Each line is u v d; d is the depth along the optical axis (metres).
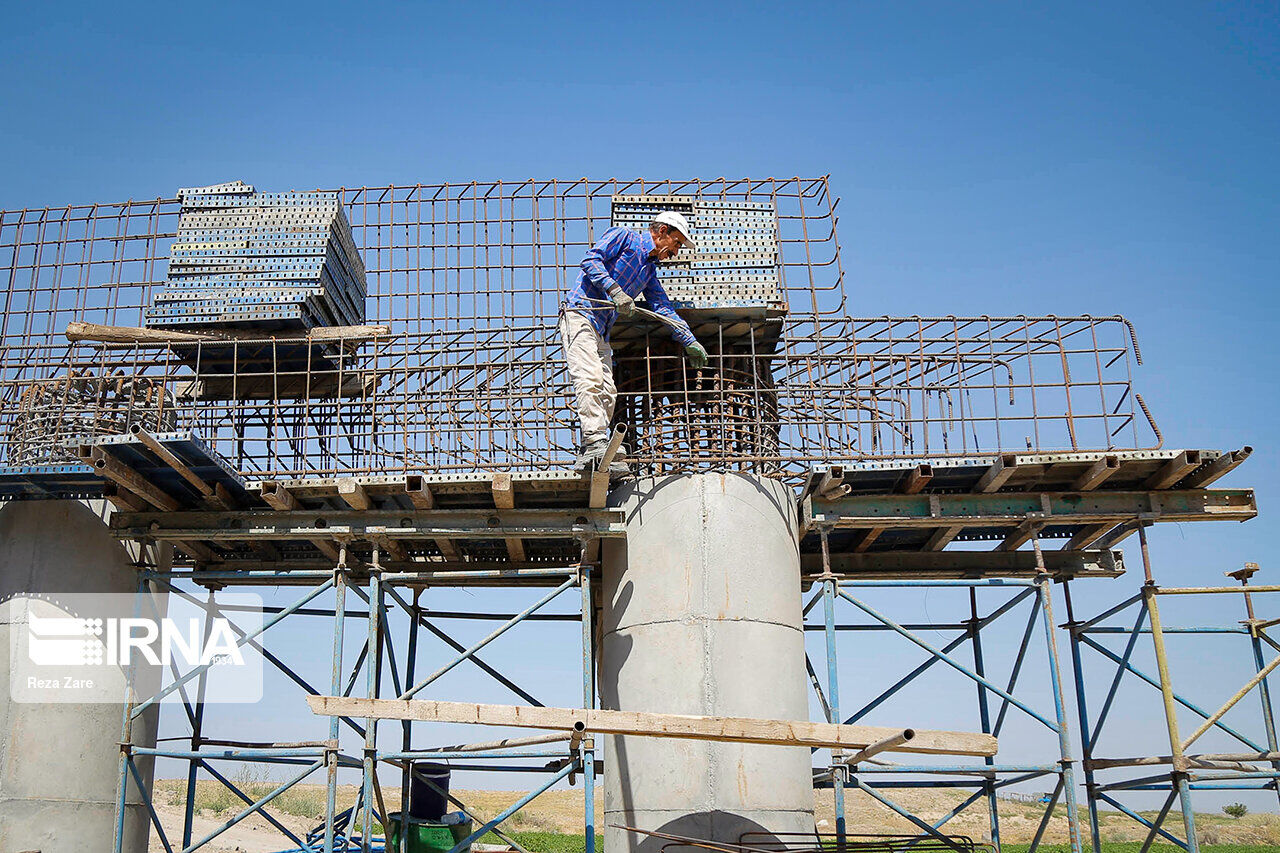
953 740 10.79
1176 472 13.73
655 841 12.66
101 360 15.12
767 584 13.45
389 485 13.30
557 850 27.94
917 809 41.66
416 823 14.23
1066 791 12.88
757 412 14.18
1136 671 14.20
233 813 33.31
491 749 13.62
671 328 13.95
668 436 14.23
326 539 14.05
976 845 12.72
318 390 16.25
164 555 15.16
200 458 12.78
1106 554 15.69
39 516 14.42
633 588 13.57
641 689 13.19
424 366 14.51
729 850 12.34
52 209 15.86
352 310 16.97
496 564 16.19
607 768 13.49
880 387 14.58
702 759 12.79
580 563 13.60
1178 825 42.06
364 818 12.54
